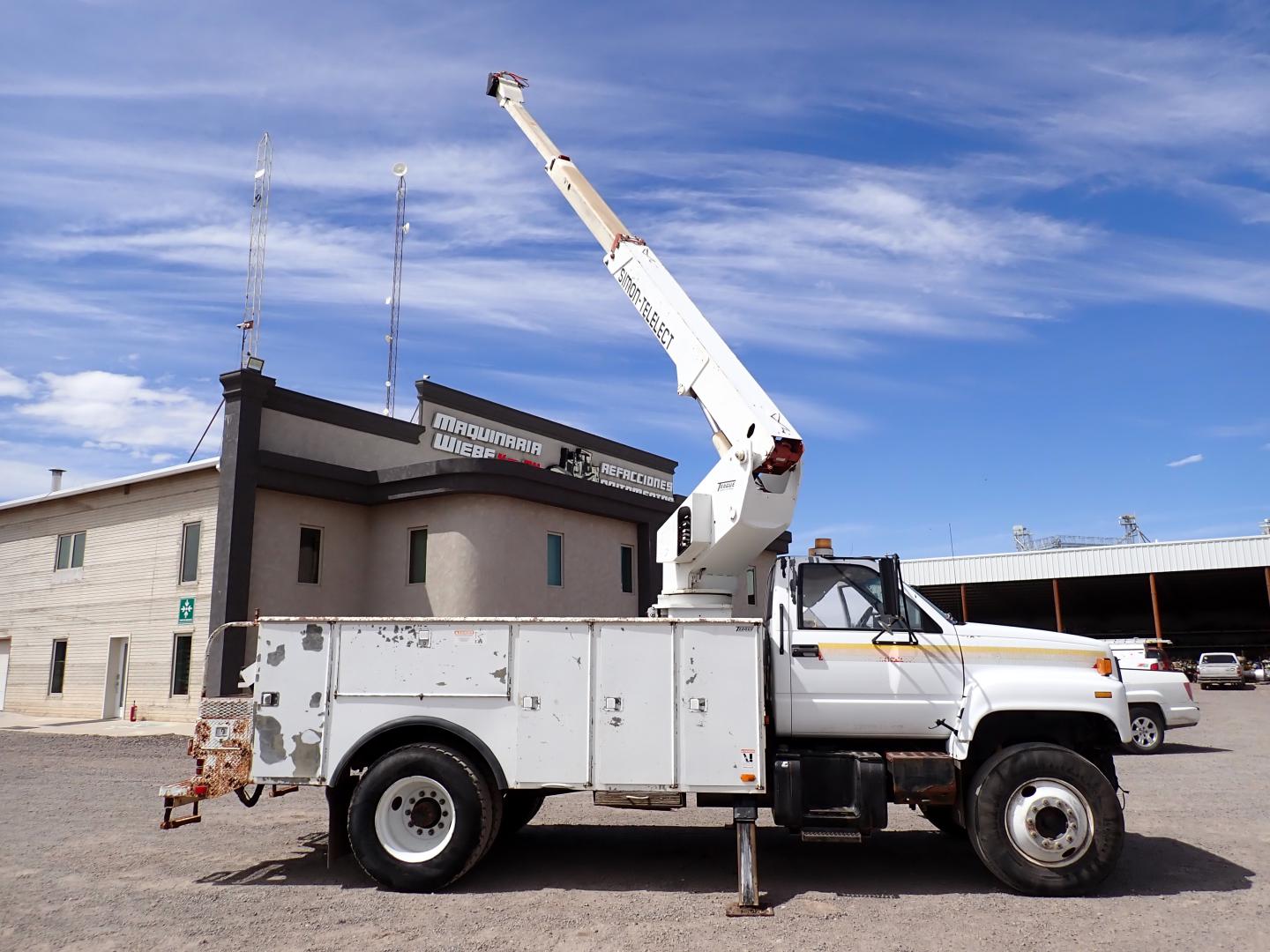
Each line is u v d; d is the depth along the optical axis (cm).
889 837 915
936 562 4878
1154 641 2119
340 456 2127
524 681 723
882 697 732
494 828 726
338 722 736
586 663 720
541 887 721
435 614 1995
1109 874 680
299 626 750
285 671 746
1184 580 4884
